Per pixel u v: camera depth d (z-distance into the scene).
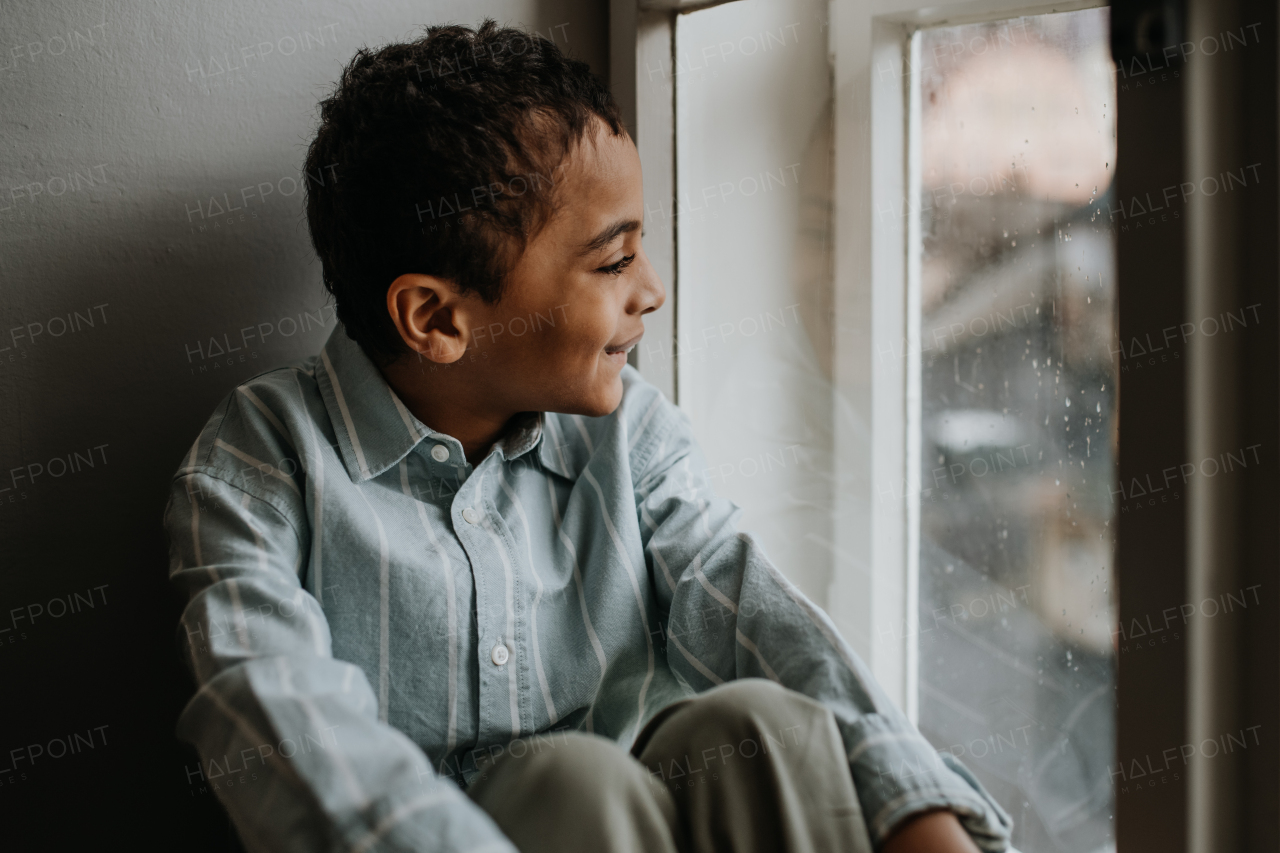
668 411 0.91
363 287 0.76
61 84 0.80
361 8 0.94
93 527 0.85
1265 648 0.68
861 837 0.56
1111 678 0.90
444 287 0.73
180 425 0.89
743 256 1.11
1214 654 0.69
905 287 1.03
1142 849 0.72
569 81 0.74
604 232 0.74
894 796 0.58
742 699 0.59
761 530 1.15
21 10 0.78
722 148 1.10
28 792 0.84
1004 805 1.00
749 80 1.08
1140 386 0.69
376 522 0.74
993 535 0.99
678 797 0.58
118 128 0.83
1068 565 0.92
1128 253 0.69
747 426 1.14
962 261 0.99
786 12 1.05
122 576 0.87
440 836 0.49
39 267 0.81
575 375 0.76
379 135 0.73
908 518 1.07
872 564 1.09
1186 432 0.67
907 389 1.05
